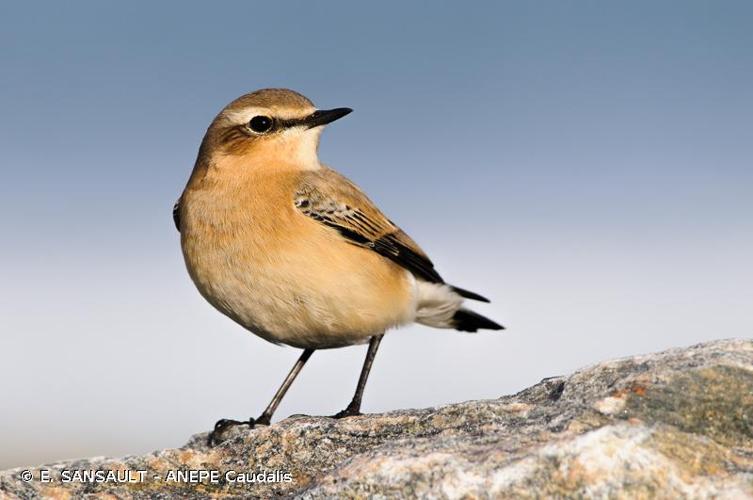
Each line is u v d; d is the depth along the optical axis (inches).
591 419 366.9
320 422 442.9
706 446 331.3
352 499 334.3
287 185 548.1
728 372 380.8
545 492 315.3
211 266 534.3
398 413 438.0
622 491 310.2
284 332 545.3
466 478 325.7
